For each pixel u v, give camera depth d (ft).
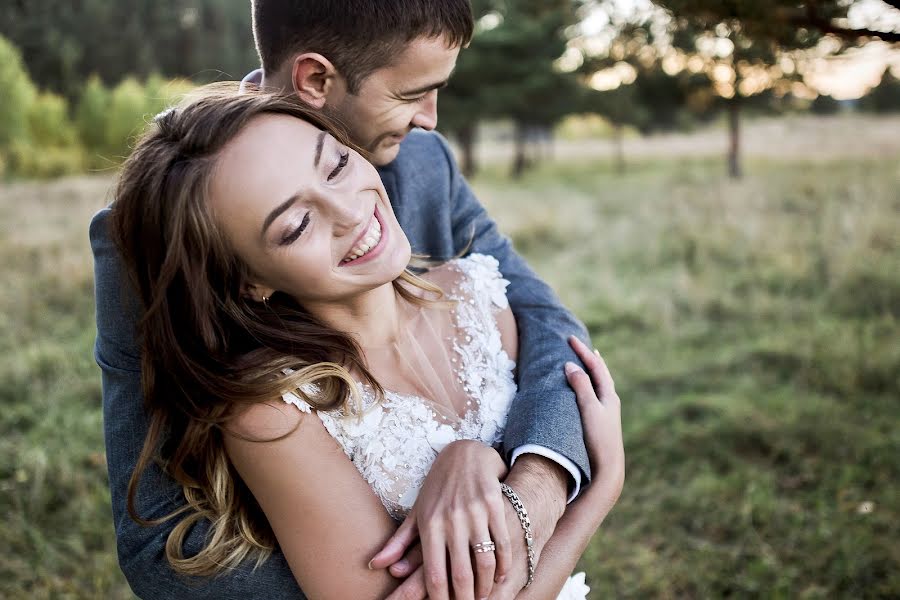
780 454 12.14
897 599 8.64
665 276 23.73
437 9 4.14
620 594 9.23
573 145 150.00
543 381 4.41
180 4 149.28
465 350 4.59
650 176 66.28
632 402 14.80
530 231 33.22
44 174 78.33
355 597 3.55
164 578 3.86
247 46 152.35
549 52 85.66
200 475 3.86
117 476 4.07
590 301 21.89
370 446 3.92
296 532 3.61
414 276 4.57
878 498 10.52
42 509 10.84
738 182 44.32
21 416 14.08
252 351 3.77
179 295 3.71
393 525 3.68
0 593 9.12
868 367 14.47
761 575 9.21
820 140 72.54
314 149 3.58
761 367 15.88
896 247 21.58
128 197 3.70
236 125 3.52
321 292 3.71
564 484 4.04
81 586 9.41
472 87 89.76
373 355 4.23
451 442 3.98
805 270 21.67
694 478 11.68
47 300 21.79
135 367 4.09
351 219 3.59
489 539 3.41
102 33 129.18
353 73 4.24
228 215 3.52
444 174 5.48
